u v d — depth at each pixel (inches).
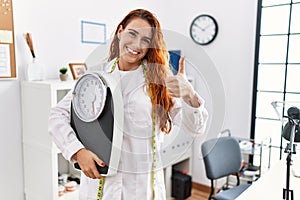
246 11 100.2
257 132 104.0
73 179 78.2
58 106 34.9
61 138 32.0
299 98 94.8
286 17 94.8
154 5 109.9
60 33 79.1
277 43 97.4
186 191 107.8
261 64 101.2
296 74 94.8
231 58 105.3
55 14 77.6
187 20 113.2
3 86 69.2
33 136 70.1
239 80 104.3
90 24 86.4
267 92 100.9
